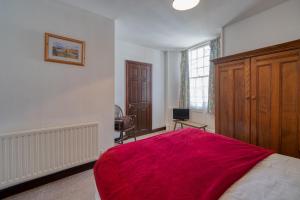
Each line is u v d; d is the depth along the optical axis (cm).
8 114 179
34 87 195
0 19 173
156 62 464
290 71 176
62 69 216
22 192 186
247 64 216
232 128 237
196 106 422
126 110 404
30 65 192
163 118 484
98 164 132
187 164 119
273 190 87
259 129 205
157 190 90
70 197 180
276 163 119
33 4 192
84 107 238
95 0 209
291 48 174
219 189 88
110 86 266
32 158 187
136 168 116
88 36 238
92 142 237
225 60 245
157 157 132
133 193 91
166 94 483
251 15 251
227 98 244
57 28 210
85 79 238
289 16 213
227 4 219
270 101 193
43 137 195
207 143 162
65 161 212
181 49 448
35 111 196
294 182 94
